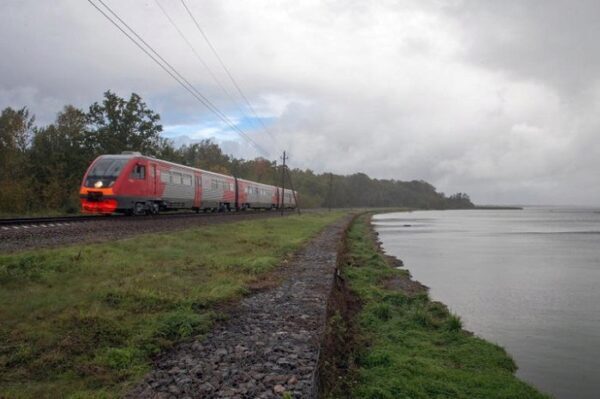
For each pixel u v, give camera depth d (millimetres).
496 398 9266
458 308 18328
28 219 21469
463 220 111938
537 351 13227
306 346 8023
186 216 33000
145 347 7656
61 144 55875
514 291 22062
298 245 24000
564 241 51500
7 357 6844
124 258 14367
